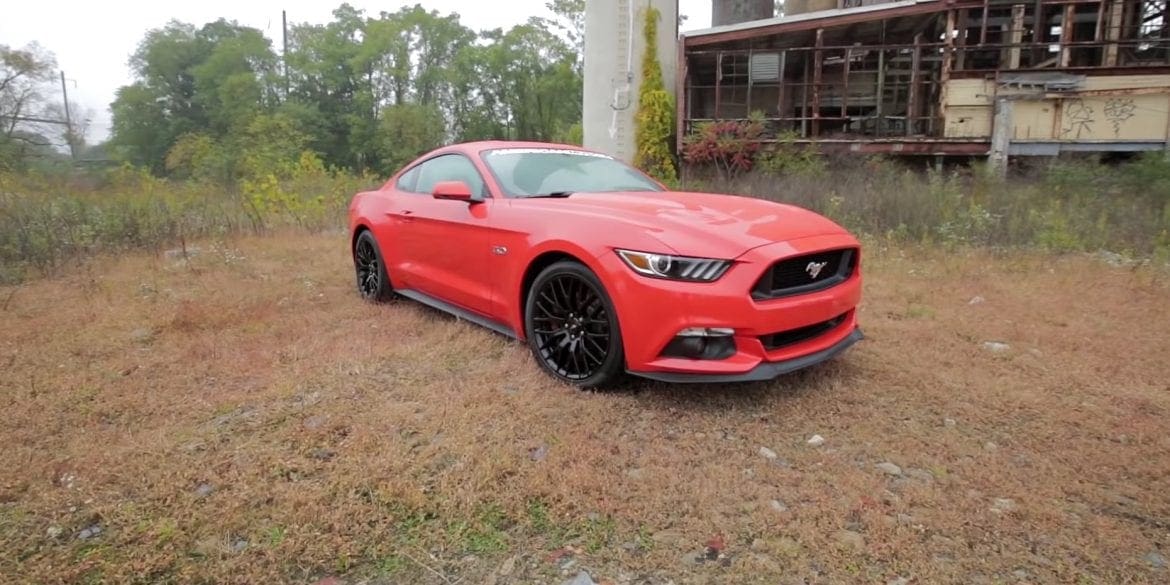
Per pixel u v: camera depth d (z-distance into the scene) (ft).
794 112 60.03
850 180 36.42
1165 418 10.16
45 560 6.66
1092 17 48.93
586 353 10.98
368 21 196.65
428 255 14.93
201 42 208.95
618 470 8.43
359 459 8.60
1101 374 12.05
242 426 9.68
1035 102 44.47
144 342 13.84
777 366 10.01
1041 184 34.32
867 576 6.50
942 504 7.76
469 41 199.00
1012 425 9.93
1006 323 15.19
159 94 204.23
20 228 23.27
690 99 54.90
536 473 8.24
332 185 40.57
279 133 116.57
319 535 7.09
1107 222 27.12
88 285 19.03
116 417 10.07
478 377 11.64
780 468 8.55
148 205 30.17
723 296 9.58
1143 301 17.07
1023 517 7.51
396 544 6.99
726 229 10.36
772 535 7.13
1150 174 33.37
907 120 48.42
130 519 7.34
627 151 53.88
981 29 48.42
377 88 193.16
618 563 6.71
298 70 186.19
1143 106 43.11
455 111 194.59
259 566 6.61
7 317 15.67
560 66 179.32
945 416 10.21
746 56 57.16
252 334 14.24
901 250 24.38
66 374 11.86
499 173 13.78
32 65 127.95
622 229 10.52
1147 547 7.00
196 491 7.94
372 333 14.44
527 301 12.01
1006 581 6.44
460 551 6.91
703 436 9.39
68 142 151.23
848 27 51.21
